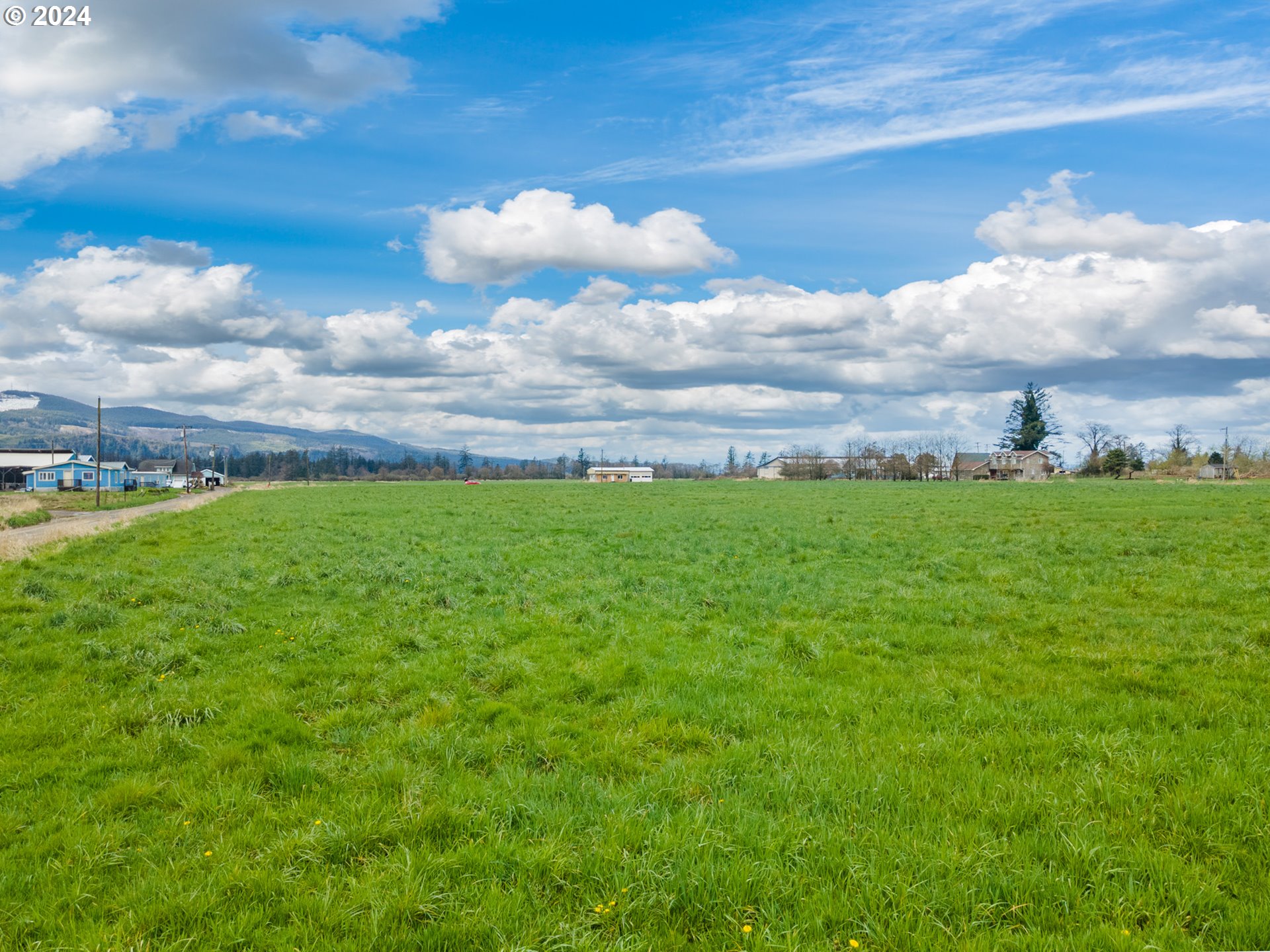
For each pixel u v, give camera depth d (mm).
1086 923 5207
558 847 6180
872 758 8055
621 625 14398
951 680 10914
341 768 8000
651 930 5254
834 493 76875
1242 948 4930
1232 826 6348
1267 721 8867
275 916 5406
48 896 5590
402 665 11820
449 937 5129
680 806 7000
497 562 22797
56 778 7762
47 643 12930
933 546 25938
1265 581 17938
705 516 41375
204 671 11555
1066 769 7641
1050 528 32125
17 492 104938
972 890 5477
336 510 49250
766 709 9680
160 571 21375
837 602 16562
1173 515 38344
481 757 8242
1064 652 12367
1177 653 12102
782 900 5512
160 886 5676
